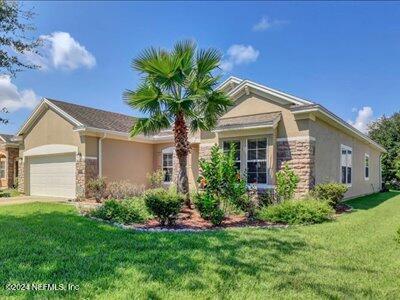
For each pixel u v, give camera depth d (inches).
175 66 429.7
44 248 249.6
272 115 517.3
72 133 663.1
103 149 674.8
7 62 407.8
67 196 669.9
